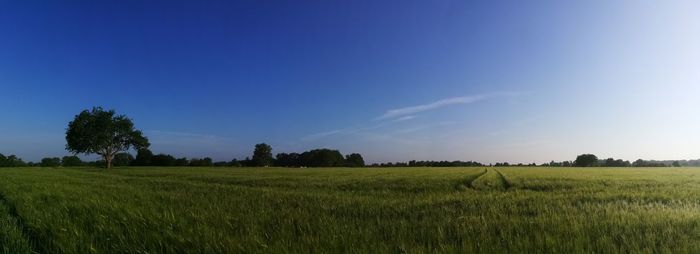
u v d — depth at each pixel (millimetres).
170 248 6598
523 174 44750
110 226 8531
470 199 15602
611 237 7227
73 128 82000
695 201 14656
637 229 7930
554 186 24453
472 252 6180
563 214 10531
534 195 17781
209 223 9023
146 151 128375
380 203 14180
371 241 7129
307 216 10344
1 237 7711
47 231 8148
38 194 16875
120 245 6938
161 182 29344
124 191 19188
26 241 7270
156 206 12602
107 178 36219
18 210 11523
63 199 14594
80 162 138125
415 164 168625
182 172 54531
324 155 159125
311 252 6406
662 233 7480
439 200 15453
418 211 11789
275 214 10648
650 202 14688
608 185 24984
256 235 7445
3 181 27625
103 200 14070
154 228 8367
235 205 13039
